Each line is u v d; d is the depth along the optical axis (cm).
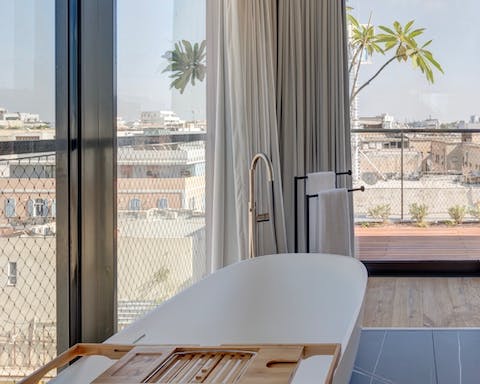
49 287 155
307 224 355
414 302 357
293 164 371
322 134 375
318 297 266
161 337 196
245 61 293
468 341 235
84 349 148
